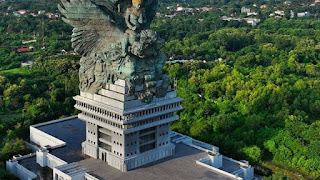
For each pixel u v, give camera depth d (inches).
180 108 5841.5
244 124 7381.9
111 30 5369.1
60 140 6353.3
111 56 5354.3
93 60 5605.3
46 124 7150.6
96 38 5502.0
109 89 5477.4
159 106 5551.2
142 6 5339.6
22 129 7268.7
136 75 5349.4
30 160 6136.8
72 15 5428.2
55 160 5753.0
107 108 5349.4
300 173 6289.4
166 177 5290.4
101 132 5693.9
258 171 6309.1
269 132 7057.1
